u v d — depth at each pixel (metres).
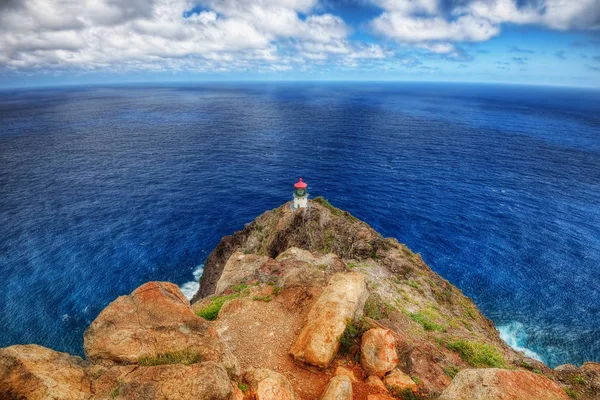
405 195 82.75
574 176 97.88
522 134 160.12
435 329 23.31
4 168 100.00
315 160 110.69
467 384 12.38
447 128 172.75
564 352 41.41
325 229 48.78
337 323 16.16
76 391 9.56
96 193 82.88
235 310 20.48
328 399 12.45
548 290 50.84
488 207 76.56
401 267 37.41
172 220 70.19
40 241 61.09
